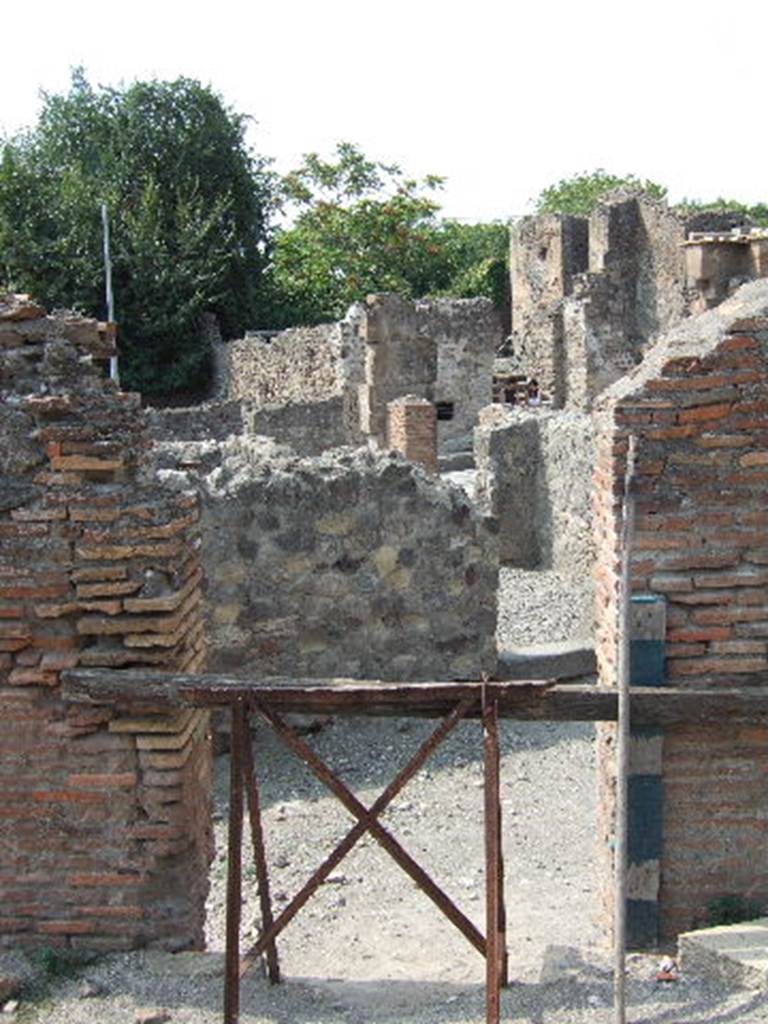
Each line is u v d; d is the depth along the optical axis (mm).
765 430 5383
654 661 5430
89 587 5234
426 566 9898
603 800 5992
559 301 30891
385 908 6879
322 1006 5188
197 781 5633
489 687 4816
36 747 5340
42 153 35344
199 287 33969
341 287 39562
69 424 5191
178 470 10172
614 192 30750
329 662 9734
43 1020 4875
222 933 6582
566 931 6379
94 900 5414
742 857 5570
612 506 5484
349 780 8781
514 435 15648
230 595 9367
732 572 5449
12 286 32312
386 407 23500
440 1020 4980
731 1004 4840
